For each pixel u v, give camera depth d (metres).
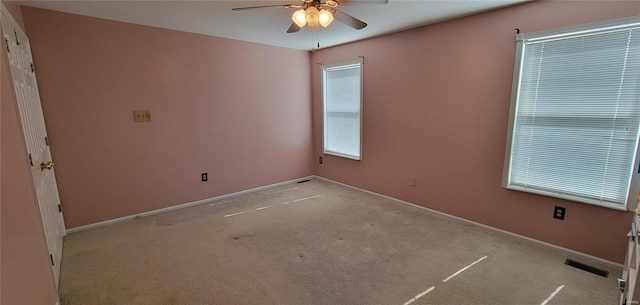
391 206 3.80
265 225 3.25
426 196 3.60
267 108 4.49
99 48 3.04
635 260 1.67
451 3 2.58
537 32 2.52
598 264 2.40
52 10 2.75
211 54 3.82
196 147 3.86
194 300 2.01
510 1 2.53
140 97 3.35
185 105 3.69
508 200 2.90
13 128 1.48
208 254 2.63
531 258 2.51
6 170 1.28
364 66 4.05
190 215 3.56
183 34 3.56
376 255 2.59
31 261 1.49
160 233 3.06
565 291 2.07
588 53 2.31
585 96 2.37
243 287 2.15
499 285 2.15
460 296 2.03
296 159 5.00
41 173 2.24
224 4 2.60
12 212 1.29
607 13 2.18
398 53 3.62
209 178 4.03
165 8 2.70
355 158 4.39
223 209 3.76
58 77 2.85
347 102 4.45
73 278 2.26
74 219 3.07
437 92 3.30
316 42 4.20
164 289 2.12
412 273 2.31
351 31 3.56
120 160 3.30
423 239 2.88
